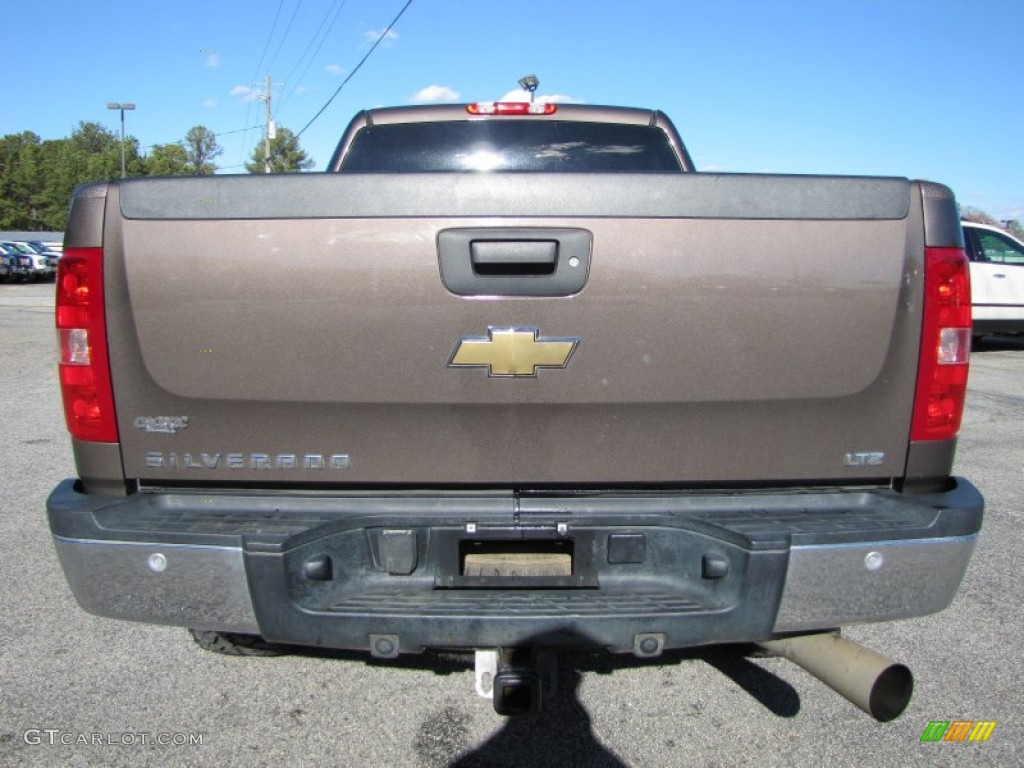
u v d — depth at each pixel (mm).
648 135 4379
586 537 2395
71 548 2352
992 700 3057
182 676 3197
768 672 3254
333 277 2330
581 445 2424
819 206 2354
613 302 2344
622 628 2264
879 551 2326
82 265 2346
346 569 2379
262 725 2871
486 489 2477
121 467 2441
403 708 2986
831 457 2467
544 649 2283
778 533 2305
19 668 3242
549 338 2354
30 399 9219
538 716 2936
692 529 2383
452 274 2330
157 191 2318
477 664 2371
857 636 3553
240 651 3178
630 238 2328
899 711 2301
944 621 3697
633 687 3133
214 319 2352
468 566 2426
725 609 2309
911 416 2461
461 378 2371
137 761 2654
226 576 2297
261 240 2322
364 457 2432
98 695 3053
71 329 2379
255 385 2379
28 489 5676
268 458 2436
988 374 11000
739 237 2344
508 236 2318
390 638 2273
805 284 2367
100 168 89375
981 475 6090
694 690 3117
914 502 2436
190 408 2406
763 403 2422
